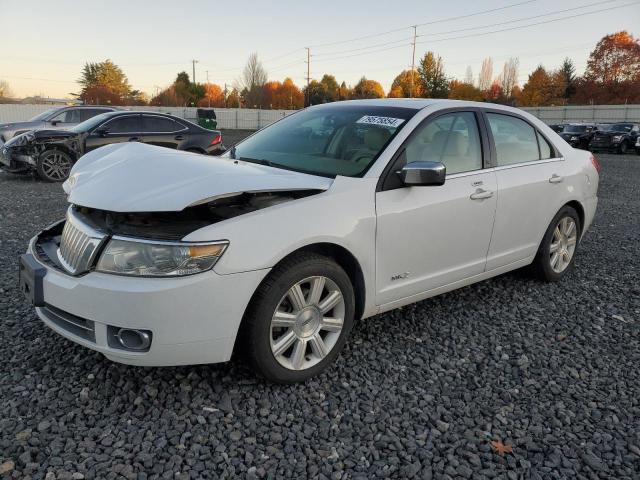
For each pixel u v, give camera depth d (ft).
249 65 255.09
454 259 12.69
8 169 35.99
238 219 9.09
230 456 8.13
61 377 10.02
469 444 8.66
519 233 14.44
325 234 9.84
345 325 10.64
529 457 8.42
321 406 9.53
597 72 220.84
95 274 8.94
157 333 8.59
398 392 10.09
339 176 10.80
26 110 120.98
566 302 15.01
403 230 11.21
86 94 234.17
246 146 13.67
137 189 9.19
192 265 8.59
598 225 26.40
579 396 10.20
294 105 281.13
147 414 9.04
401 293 11.70
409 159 11.50
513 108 14.99
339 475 7.84
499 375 10.90
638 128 94.43
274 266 9.42
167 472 7.71
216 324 8.87
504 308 14.39
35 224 22.53
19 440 8.19
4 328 11.93
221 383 10.04
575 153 16.72
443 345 12.08
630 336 12.98
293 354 9.98
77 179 10.73
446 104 13.00
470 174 12.79
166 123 38.93
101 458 7.90
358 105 13.58
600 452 8.59
